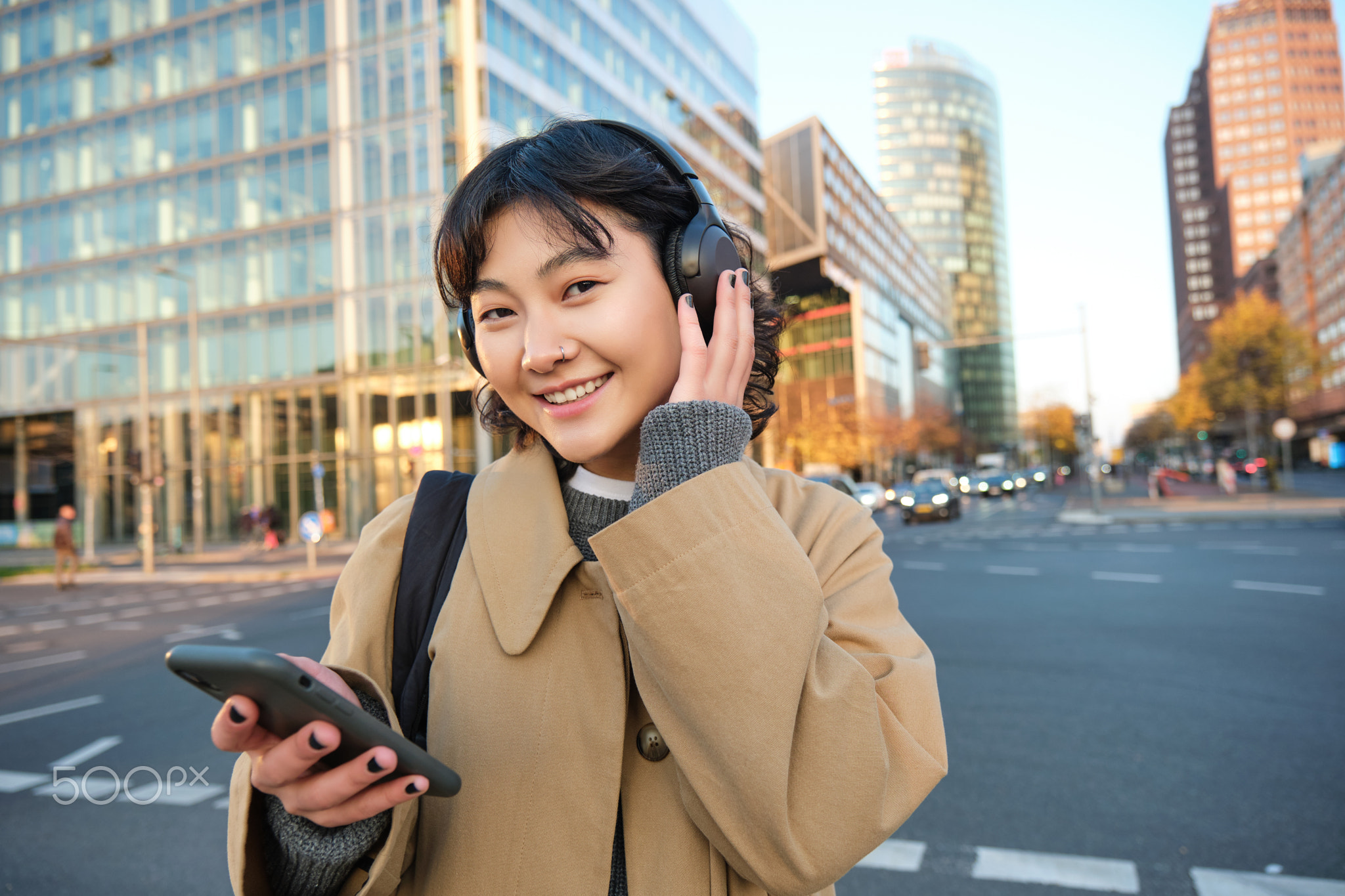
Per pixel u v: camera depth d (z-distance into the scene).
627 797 0.66
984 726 4.25
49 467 28.42
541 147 0.69
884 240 66.69
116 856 3.09
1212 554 11.75
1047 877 2.69
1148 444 111.25
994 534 17.91
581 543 0.75
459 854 0.63
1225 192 102.12
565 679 0.66
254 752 0.48
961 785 3.49
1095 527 18.52
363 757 0.46
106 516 27.22
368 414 23.62
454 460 22.58
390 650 0.74
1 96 28.30
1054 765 3.66
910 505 22.91
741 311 0.70
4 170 28.25
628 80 29.97
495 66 22.80
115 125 26.78
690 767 0.58
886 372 62.47
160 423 26.23
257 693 0.42
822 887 0.59
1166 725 4.14
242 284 25.12
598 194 0.65
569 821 0.62
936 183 111.56
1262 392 29.70
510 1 23.69
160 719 4.96
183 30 25.94
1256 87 100.81
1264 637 6.11
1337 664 5.22
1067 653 5.80
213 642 7.84
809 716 0.59
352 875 0.62
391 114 23.11
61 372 27.59
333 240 23.91
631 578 0.58
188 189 25.78
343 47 23.77
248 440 25.08
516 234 0.64
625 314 0.64
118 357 26.83
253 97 24.97
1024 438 92.31
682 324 0.68
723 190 37.53
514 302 0.66
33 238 27.91
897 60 114.75
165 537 25.98
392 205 23.09
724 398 0.67
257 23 24.92
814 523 0.80
